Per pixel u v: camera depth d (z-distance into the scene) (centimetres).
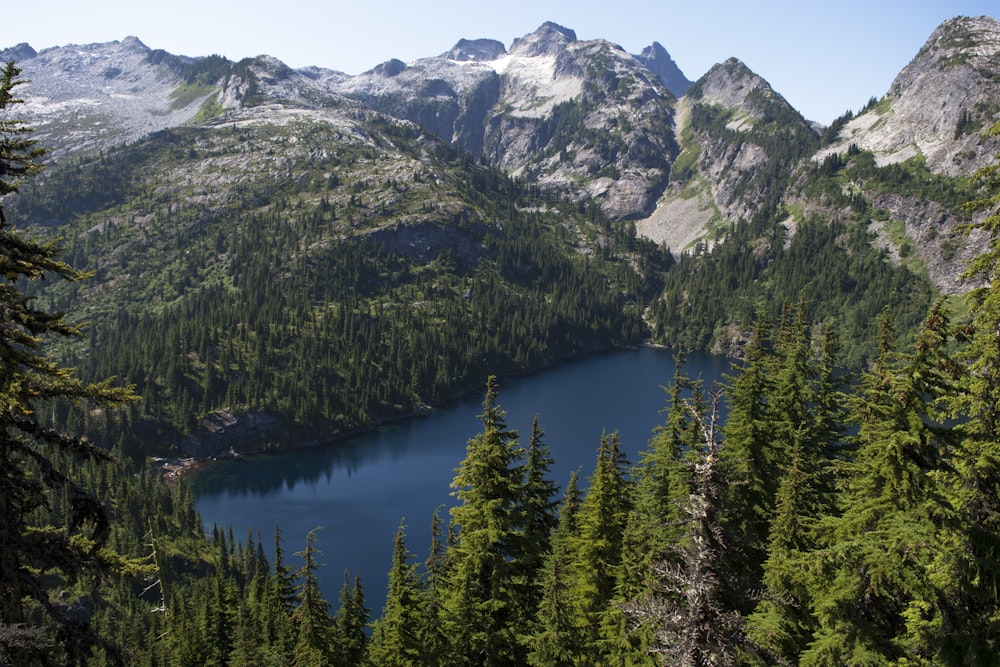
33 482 1641
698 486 1739
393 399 18850
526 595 3641
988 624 1948
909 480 2095
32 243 1770
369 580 9062
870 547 2016
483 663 3375
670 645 1742
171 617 6919
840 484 2588
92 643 1689
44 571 1666
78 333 1833
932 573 1972
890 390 2300
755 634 2173
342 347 19888
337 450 15988
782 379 3956
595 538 3681
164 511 11319
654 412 17650
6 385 1578
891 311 3888
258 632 5838
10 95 1719
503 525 3306
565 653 3222
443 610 3556
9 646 1502
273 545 10525
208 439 15925
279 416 16750
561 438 15062
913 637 2066
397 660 3678
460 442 16312
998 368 2134
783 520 2911
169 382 16962
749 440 3350
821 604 2159
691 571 1712
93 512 1664
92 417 15288
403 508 11925
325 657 4156
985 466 2025
